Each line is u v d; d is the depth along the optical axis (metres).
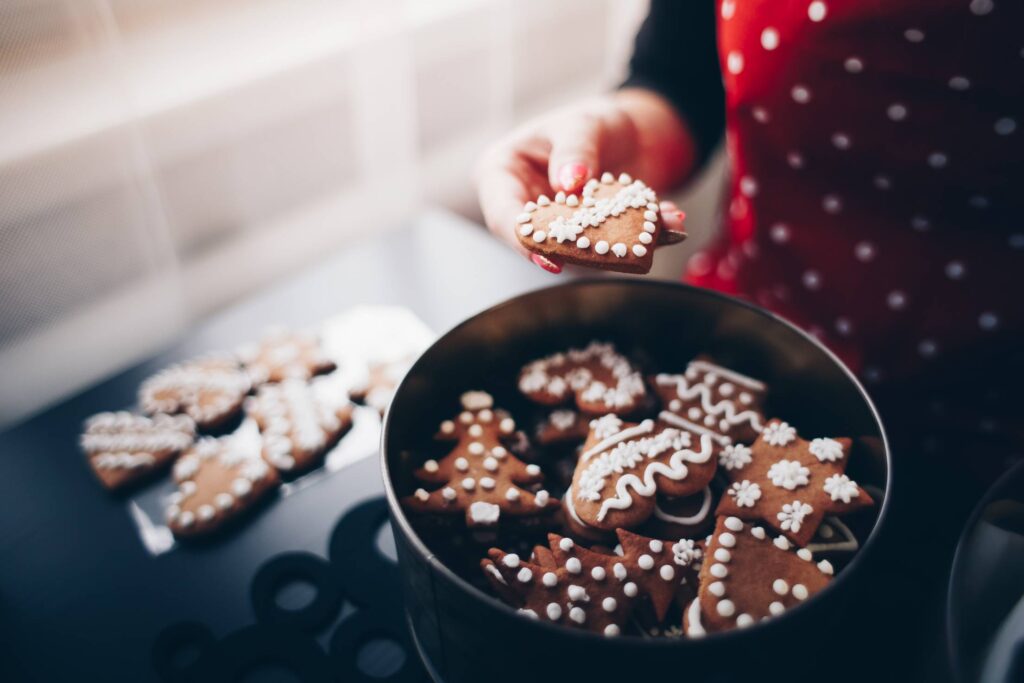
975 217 0.50
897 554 0.44
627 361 0.46
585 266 0.40
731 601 0.35
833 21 0.47
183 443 0.51
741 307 0.41
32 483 0.49
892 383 0.56
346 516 0.47
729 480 0.41
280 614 0.43
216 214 0.66
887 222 0.53
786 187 0.56
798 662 0.31
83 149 0.56
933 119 0.47
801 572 0.36
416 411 0.40
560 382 0.45
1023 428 0.52
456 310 0.60
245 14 0.59
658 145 0.60
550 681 0.30
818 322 0.58
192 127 0.60
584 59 0.90
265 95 0.63
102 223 0.59
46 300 0.59
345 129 0.69
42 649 0.42
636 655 0.28
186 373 0.55
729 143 0.59
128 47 0.55
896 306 0.54
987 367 0.52
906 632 0.41
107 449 0.50
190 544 0.46
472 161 0.83
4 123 0.52
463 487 0.41
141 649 0.42
